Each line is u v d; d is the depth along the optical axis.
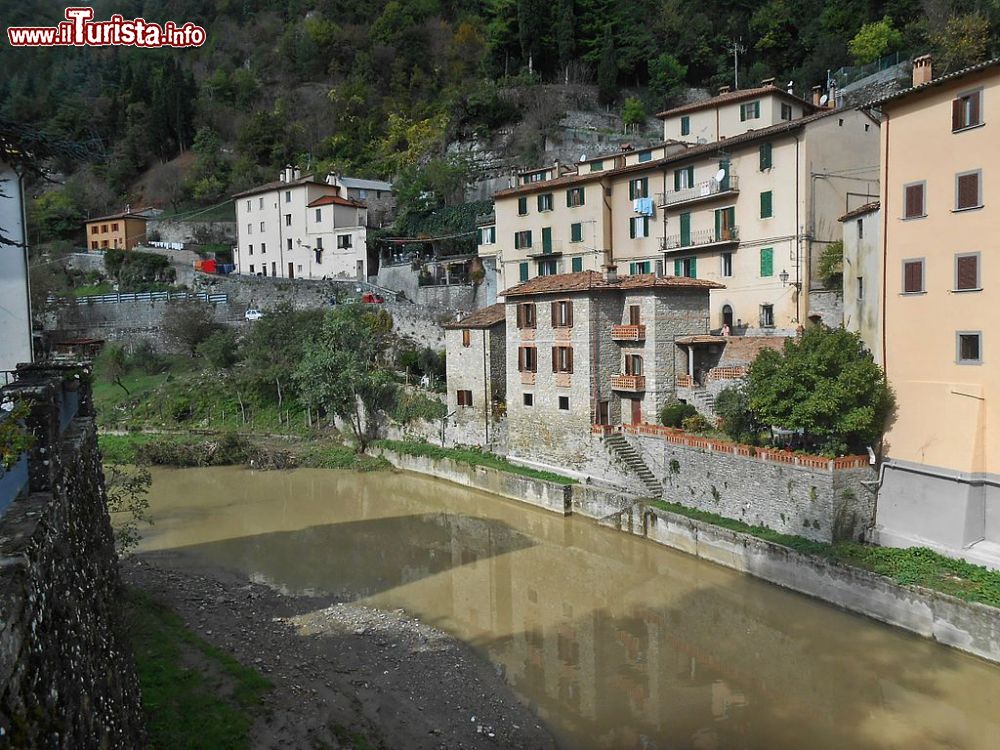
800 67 81.44
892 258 28.12
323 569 31.91
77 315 78.19
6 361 21.61
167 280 86.94
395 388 52.56
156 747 16.22
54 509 10.12
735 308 45.16
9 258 21.50
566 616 26.88
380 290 71.19
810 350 28.41
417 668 22.70
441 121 95.00
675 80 88.31
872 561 25.20
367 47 118.62
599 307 38.94
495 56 100.12
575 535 35.38
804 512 27.84
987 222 24.83
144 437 58.28
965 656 21.70
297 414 59.91
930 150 26.69
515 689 21.77
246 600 27.91
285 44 123.75
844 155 41.97
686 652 23.95
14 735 6.78
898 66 60.88
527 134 82.88
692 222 47.78
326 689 20.55
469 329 46.41
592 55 92.81
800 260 41.06
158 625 23.69
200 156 108.88
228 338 67.88
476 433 46.38
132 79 120.06
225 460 52.56
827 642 23.58
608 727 19.81
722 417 34.69
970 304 25.41
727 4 93.94
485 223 64.69
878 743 18.94
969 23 55.06
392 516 39.78
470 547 34.47
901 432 27.34
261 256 88.25
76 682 9.48
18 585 7.55
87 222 100.06
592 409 38.69
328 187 85.56
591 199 54.34
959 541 25.19
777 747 18.88
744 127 55.06
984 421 24.98
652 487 35.41
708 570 29.78
